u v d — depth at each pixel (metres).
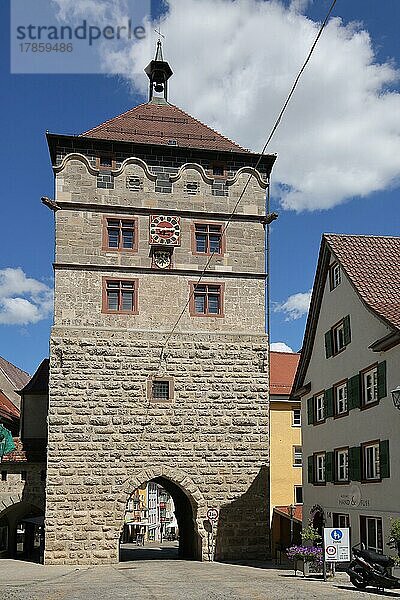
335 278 31.11
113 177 35.41
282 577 25.02
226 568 29.38
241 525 33.81
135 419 33.47
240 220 36.31
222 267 35.66
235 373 34.78
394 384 24.34
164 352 34.25
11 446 35.88
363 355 27.47
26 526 49.19
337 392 30.75
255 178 36.81
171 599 18.03
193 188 36.06
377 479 25.55
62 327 33.59
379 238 31.45
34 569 30.47
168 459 33.53
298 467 43.25
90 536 32.34
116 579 24.80
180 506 39.84
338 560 24.27
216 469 33.91
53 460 32.53
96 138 35.31
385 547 24.58
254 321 35.47
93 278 34.38
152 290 34.78
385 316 25.09
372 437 26.20
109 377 33.59
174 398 34.00
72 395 33.12
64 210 34.75
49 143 35.19
